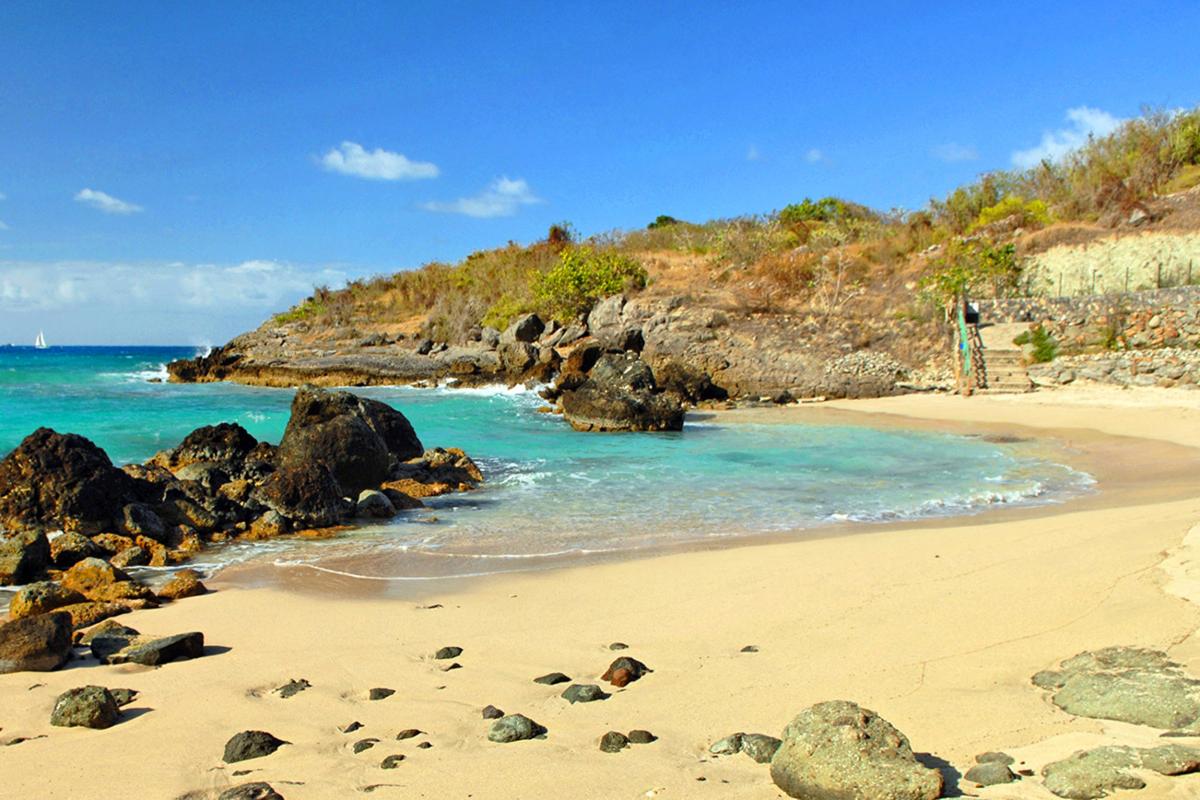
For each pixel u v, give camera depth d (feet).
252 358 156.25
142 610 26.84
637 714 16.88
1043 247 114.52
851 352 112.68
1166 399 79.77
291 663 21.20
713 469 55.57
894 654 19.65
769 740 14.85
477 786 13.84
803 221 161.79
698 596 26.27
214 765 15.30
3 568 31.60
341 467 47.47
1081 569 25.75
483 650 21.77
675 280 146.41
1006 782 12.73
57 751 16.12
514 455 62.28
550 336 136.05
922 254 130.00
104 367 187.83
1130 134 125.70
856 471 53.98
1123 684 15.87
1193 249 102.27
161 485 42.29
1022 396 89.56
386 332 168.55
